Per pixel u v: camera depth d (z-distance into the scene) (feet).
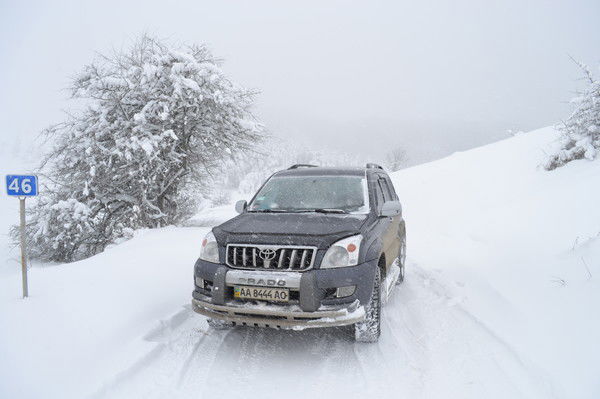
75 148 36.96
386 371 11.59
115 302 15.66
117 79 36.11
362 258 12.12
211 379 11.26
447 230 32.94
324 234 12.13
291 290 11.50
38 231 36.99
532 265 19.51
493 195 40.06
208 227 37.70
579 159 38.14
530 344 12.73
